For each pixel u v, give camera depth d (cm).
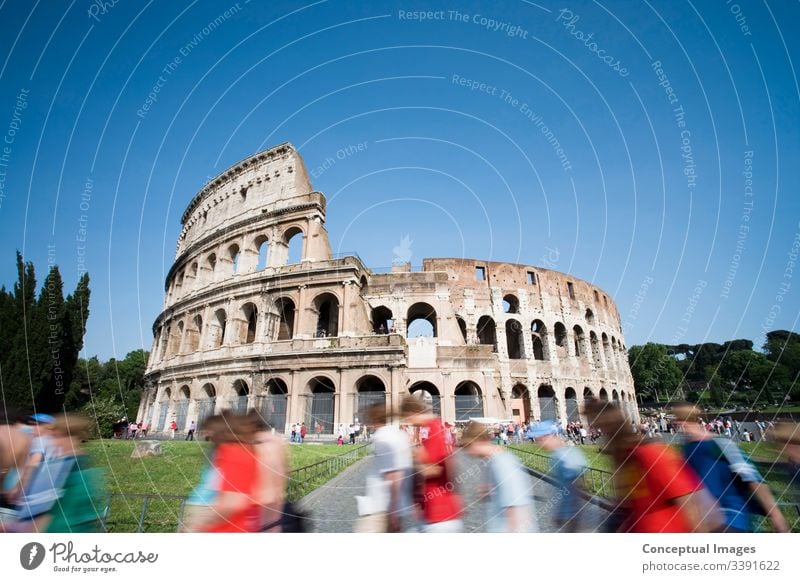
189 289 5878
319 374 4256
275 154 5731
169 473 2008
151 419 5328
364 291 5184
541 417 5612
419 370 4575
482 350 4644
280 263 5016
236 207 5806
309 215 5003
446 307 5059
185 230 7069
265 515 814
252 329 5228
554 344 6181
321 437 4003
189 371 4975
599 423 905
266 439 848
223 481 806
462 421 4312
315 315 4656
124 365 8769
